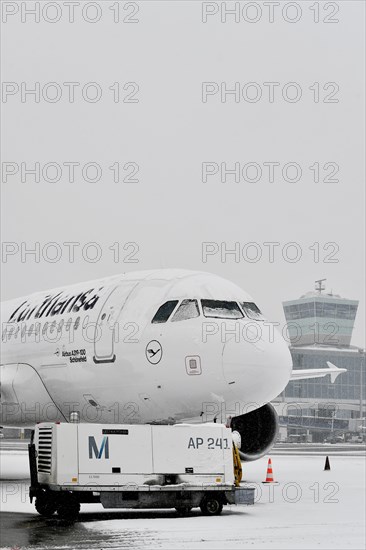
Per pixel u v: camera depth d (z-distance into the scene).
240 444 37.16
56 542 22.28
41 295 43.72
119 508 28.98
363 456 80.75
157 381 33.62
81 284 41.00
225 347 32.62
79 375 36.75
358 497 36.06
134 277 37.25
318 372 52.75
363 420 164.00
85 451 28.52
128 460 29.05
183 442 29.81
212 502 29.72
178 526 25.89
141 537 23.36
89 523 26.69
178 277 35.50
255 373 32.66
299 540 22.92
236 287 35.66
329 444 138.75
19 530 24.80
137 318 34.66
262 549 21.36
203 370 32.59
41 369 39.09
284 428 158.12
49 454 28.81
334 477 48.09
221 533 24.27
